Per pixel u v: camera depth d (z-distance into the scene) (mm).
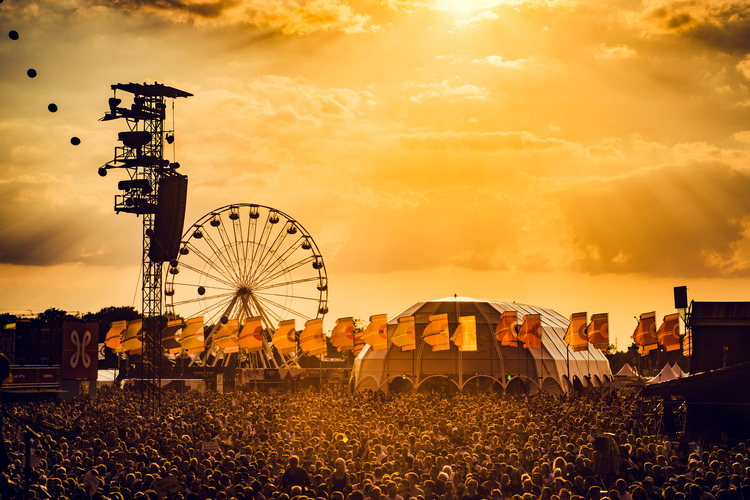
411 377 98812
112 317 178250
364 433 31562
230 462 23312
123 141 89312
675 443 41250
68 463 25828
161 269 93875
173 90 94438
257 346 82188
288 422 39719
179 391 95188
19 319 100250
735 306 56750
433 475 20969
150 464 24062
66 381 83500
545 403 59156
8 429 36188
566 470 22031
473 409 51000
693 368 56562
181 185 89688
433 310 104250
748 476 22094
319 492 18812
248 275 103938
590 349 116625
